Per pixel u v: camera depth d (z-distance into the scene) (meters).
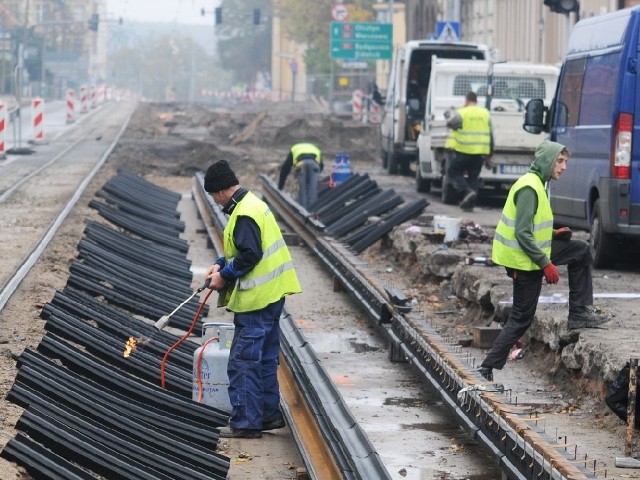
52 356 20.89
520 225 22.44
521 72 60.62
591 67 37.12
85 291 27.66
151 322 28.61
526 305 22.80
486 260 33.50
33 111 101.44
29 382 19.05
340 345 28.92
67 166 76.88
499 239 22.88
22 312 27.38
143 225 42.66
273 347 20.98
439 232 39.03
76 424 18.03
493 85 60.78
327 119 114.75
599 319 24.48
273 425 20.95
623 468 18.48
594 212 36.25
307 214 46.66
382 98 84.81
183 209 59.06
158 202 49.66
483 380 20.36
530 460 16.53
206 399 21.62
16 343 24.16
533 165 22.88
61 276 33.12
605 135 35.06
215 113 150.62
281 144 106.25
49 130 126.50
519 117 55.56
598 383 22.28
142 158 88.75
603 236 35.41
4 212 49.41
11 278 31.20
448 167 55.06
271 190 59.62
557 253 24.36
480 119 53.44
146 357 23.00
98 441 17.84
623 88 34.19
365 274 32.84
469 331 29.56
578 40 39.06
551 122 40.75
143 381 21.28
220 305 20.73
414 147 73.75
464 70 61.69
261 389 20.64
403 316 26.62
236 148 100.00
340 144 106.31
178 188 73.00
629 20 34.34
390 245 43.47
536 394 23.50
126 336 24.33
